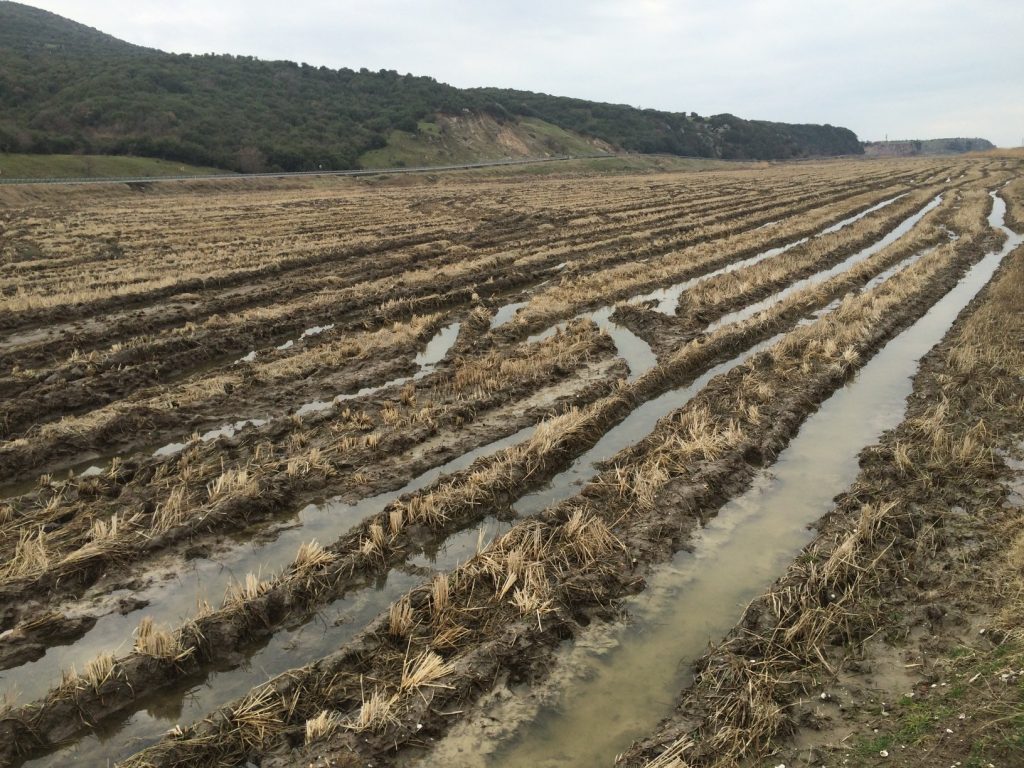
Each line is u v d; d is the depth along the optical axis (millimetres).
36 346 17094
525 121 147500
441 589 7836
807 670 6734
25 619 7855
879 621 7336
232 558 9188
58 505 10078
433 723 6348
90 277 24750
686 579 8555
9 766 6145
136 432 12594
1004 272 24531
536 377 14992
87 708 6664
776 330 19453
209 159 84188
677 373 15836
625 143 151625
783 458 11781
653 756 5801
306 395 14562
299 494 10594
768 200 53781
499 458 11328
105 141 80625
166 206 51875
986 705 5691
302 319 20266
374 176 84500
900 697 6199
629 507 9852
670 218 42781
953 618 7160
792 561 8844
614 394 14188
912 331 19156
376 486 10922
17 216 42969
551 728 6387
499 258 28609
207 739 6129
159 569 8875
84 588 8477
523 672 6992
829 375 14930
